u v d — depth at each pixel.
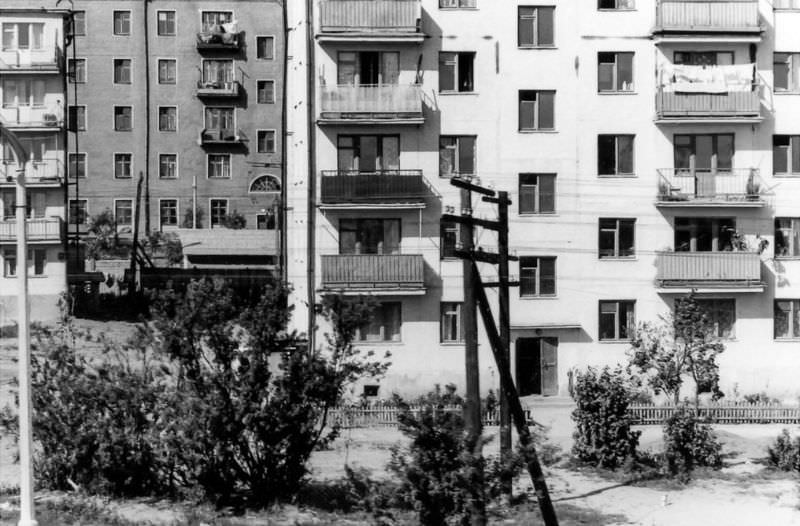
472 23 43.06
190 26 81.62
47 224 56.44
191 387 24.17
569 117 43.12
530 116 43.25
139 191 72.88
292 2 45.78
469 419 20.72
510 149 42.94
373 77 42.78
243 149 82.19
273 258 74.50
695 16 42.59
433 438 18.23
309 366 24.66
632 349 40.00
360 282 41.38
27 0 79.75
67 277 59.34
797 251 43.69
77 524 22.58
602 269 43.06
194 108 81.62
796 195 43.44
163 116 81.31
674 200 42.69
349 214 42.50
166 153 81.19
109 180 80.31
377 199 41.94
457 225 42.75
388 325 42.34
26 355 19.83
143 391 24.83
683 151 43.47
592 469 31.34
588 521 25.09
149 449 25.41
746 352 43.19
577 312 43.00
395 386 42.00
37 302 57.03
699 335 34.75
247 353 24.45
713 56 43.41
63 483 26.33
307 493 26.31
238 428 24.12
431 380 42.16
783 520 25.41
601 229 43.28
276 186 82.44
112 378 25.47
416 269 41.59
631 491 28.72
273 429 24.45
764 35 43.44
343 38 42.00
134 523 22.75
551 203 43.22
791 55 43.81
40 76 57.50
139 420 25.28
